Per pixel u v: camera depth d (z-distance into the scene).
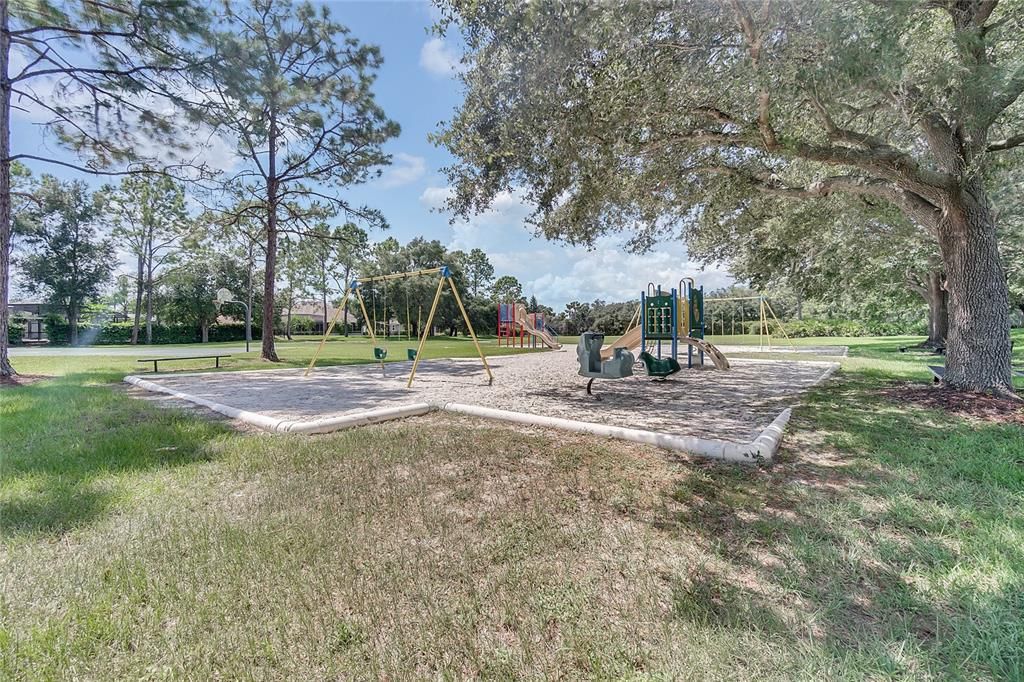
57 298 29.36
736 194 7.86
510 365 12.07
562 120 5.16
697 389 7.21
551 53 4.50
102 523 2.36
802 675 1.29
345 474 3.03
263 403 6.01
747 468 3.15
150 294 30.86
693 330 11.04
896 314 27.34
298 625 1.54
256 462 3.27
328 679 1.31
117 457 3.44
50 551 2.09
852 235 10.98
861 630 1.50
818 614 1.57
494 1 4.50
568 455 3.42
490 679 1.29
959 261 5.57
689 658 1.36
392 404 5.93
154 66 9.13
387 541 2.13
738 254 11.58
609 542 2.11
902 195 6.02
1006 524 2.19
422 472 3.06
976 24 4.62
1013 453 3.26
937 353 13.91
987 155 5.10
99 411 5.22
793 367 10.41
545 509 2.48
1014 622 1.50
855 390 6.36
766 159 7.47
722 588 1.73
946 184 5.26
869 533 2.17
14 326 29.28
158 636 1.51
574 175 6.36
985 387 5.36
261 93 10.30
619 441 3.85
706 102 5.50
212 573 1.86
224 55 9.18
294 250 16.59
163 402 6.09
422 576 1.83
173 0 8.28
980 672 1.31
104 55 8.95
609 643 1.43
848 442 3.69
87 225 29.92
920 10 4.17
